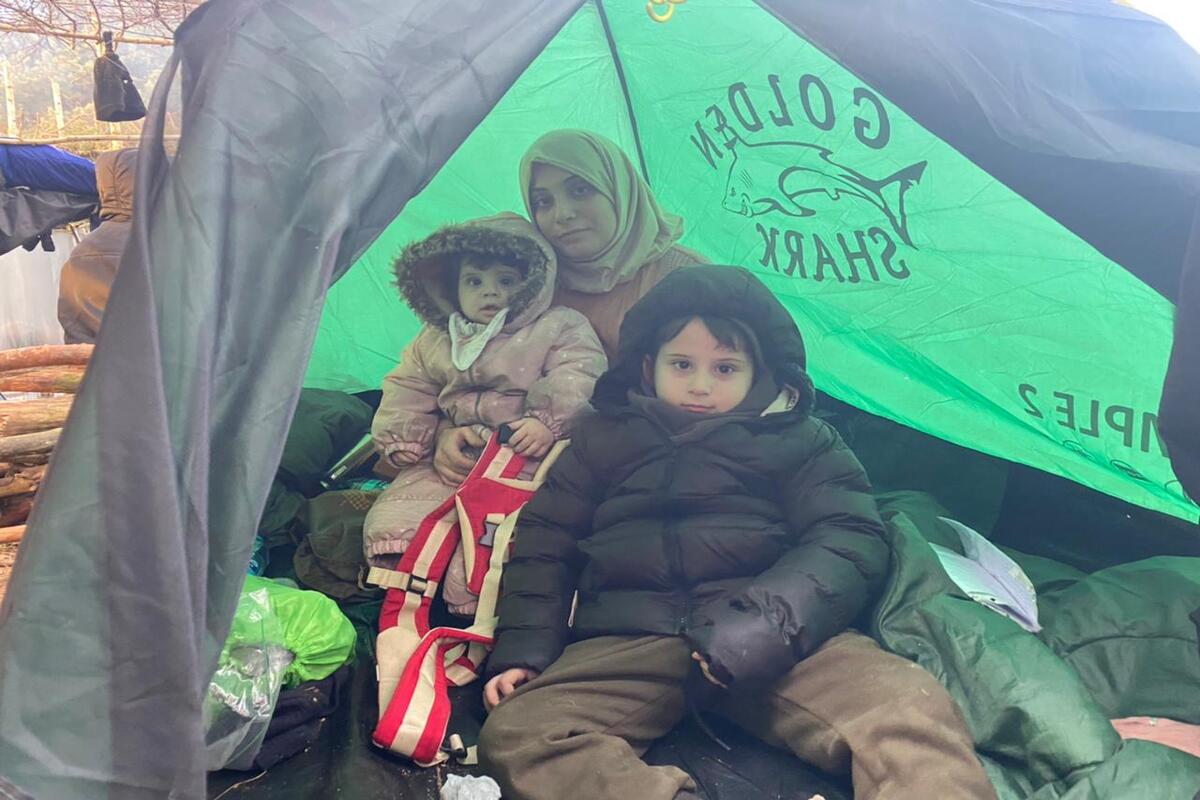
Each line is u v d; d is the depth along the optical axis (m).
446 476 2.03
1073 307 1.79
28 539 0.91
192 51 1.06
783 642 1.51
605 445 1.87
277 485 2.26
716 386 1.90
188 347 0.94
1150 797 1.28
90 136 4.13
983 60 1.25
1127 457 1.97
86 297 2.90
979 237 1.74
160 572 0.91
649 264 2.29
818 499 1.75
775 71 1.73
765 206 2.07
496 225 2.23
